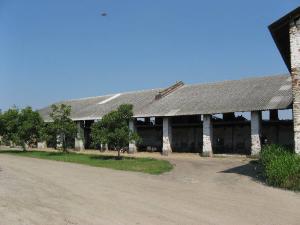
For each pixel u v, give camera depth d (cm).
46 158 2962
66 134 3600
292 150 1812
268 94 2969
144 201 1123
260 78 3428
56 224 832
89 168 2186
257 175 1739
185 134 3647
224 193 1294
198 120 3681
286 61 2206
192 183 1562
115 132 2866
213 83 3759
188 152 3559
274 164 1513
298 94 1731
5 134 4003
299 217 955
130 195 1225
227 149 3353
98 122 2981
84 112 4184
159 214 955
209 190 1360
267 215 969
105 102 4347
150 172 1997
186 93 3725
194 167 2261
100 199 1142
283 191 1337
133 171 2052
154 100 3812
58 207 1010
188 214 962
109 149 4000
